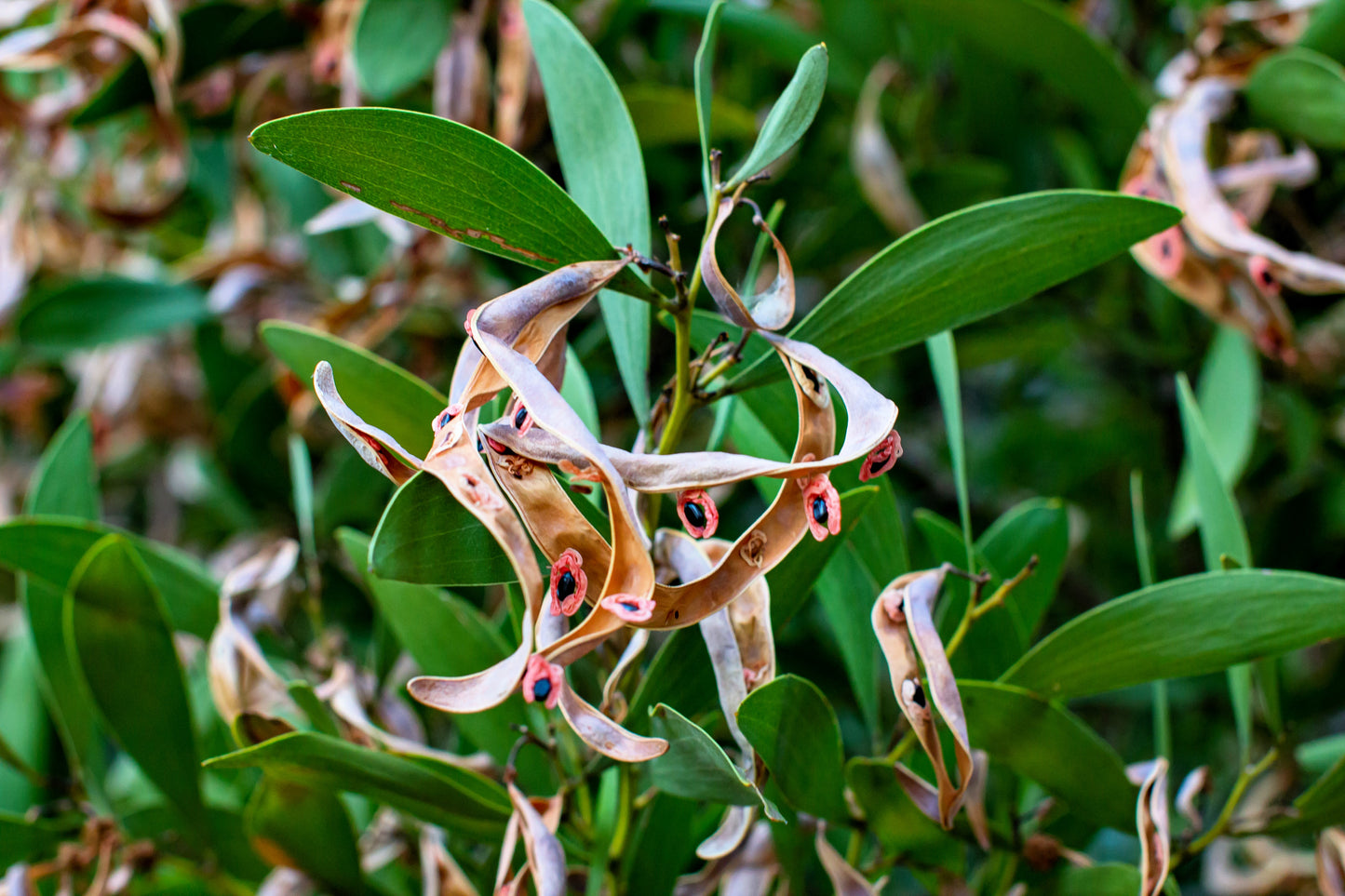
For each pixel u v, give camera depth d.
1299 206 0.80
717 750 0.50
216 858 0.65
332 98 0.85
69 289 0.85
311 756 0.55
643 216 0.56
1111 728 1.11
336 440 0.94
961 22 0.75
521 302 0.48
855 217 0.83
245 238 0.96
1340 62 0.70
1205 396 0.74
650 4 0.80
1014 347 0.95
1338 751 0.66
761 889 0.59
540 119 0.70
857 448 0.46
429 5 0.70
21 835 0.65
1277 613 0.55
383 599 0.61
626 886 0.58
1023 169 0.90
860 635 0.61
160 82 0.71
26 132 0.83
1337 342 0.89
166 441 1.13
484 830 0.57
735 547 0.47
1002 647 0.60
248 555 0.93
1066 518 0.65
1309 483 0.91
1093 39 0.73
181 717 0.63
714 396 0.53
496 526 0.46
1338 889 0.58
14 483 1.18
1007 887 0.60
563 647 0.45
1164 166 0.66
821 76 0.51
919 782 0.55
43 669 0.66
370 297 0.73
